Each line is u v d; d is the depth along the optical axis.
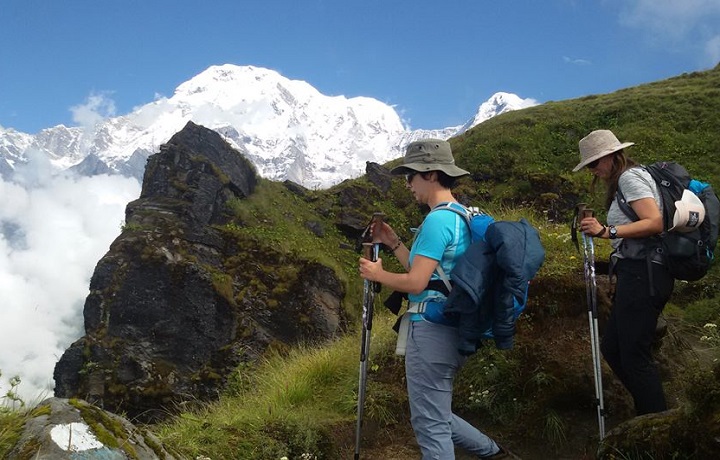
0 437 2.51
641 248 3.97
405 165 3.63
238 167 21.34
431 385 3.41
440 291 3.39
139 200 19.19
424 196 3.66
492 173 22.62
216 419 5.25
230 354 15.91
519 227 3.41
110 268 16.88
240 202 20.48
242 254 18.45
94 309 16.52
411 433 5.15
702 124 23.27
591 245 4.35
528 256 3.30
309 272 18.42
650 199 3.92
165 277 16.75
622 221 4.09
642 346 3.97
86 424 2.62
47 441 2.46
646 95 28.20
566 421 4.79
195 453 4.34
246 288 17.53
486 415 5.04
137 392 15.10
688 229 3.86
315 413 5.42
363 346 4.10
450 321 3.38
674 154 21.06
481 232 3.45
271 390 6.08
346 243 21.22
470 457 4.61
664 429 3.38
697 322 7.53
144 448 2.74
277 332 17.06
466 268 3.26
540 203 19.08
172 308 16.47
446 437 3.43
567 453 4.59
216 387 15.26
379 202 23.09
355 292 19.17
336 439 5.05
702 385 3.20
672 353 5.26
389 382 5.75
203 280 16.83
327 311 17.75
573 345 5.09
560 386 4.81
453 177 3.61
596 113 26.69
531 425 4.77
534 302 5.43
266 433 4.86
